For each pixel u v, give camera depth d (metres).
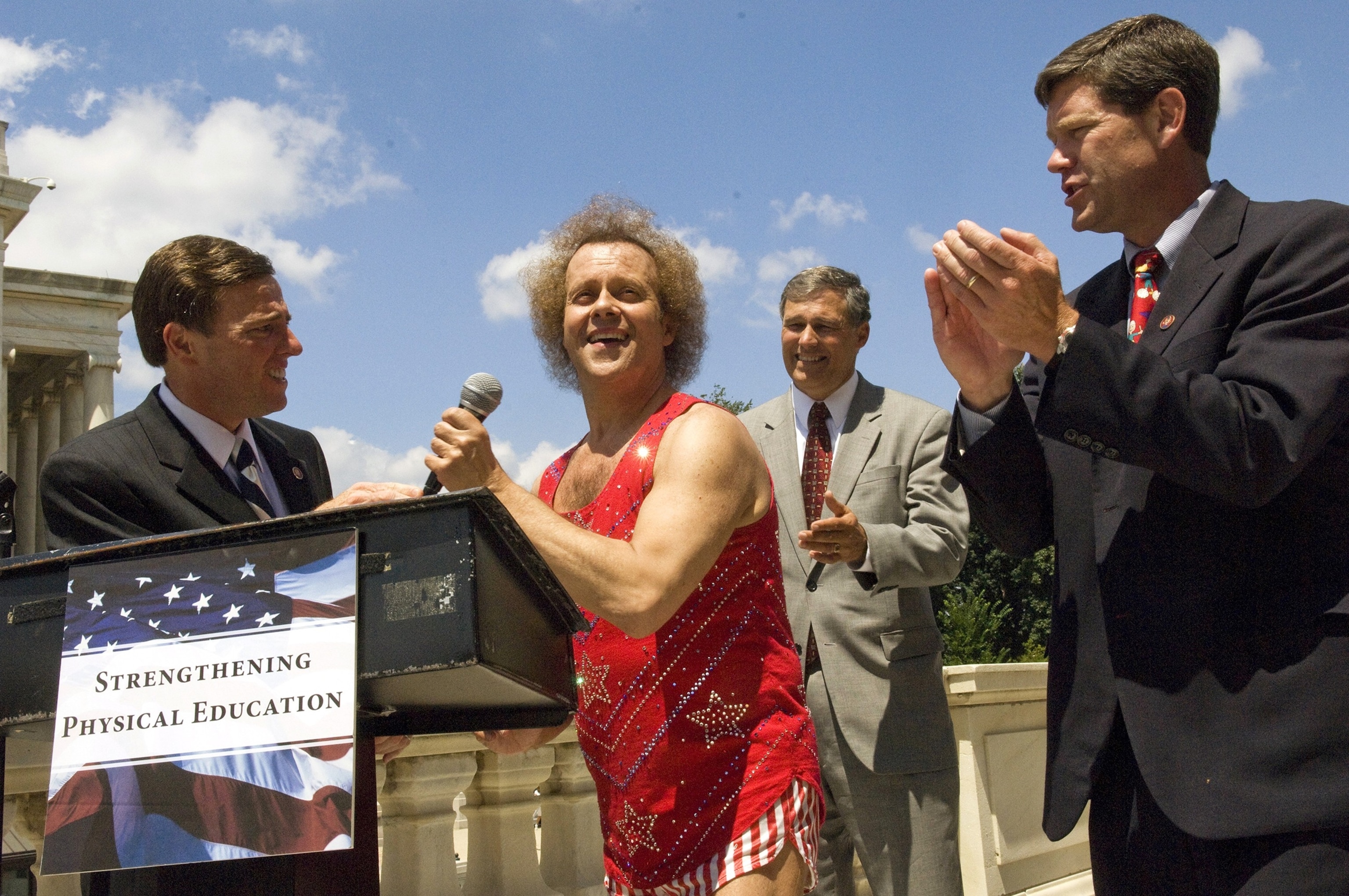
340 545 1.37
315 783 1.31
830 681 3.45
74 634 1.43
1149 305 2.24
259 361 2.57
